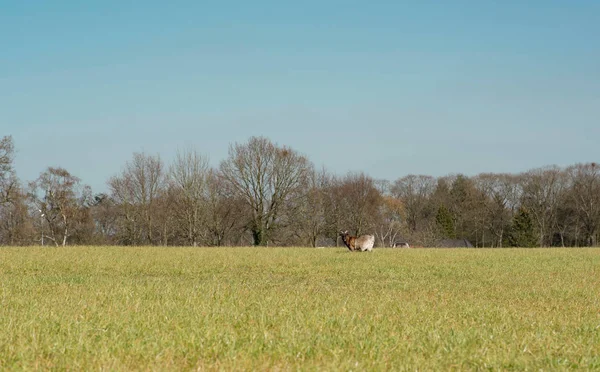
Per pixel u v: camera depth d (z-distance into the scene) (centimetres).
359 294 1927
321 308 1503
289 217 7331
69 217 7831
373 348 1053
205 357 991
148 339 1086
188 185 7575
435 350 1072
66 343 1045
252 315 1375
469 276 2702
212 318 1315
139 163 8000
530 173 10512
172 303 1550
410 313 1480
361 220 8500
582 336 1248
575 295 2027
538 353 1080
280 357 993
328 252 4081
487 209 10612
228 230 7725
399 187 12181
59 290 1916
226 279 2531
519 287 2252
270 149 7294
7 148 5731
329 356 1006
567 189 10050
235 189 7338
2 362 939
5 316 1315
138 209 7969
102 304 1560
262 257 3569
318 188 8400
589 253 4366
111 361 934
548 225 10150
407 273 2812
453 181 11856
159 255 3681
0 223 7900
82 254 3662
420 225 11175
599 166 9862
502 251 4609
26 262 3111
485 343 1124
